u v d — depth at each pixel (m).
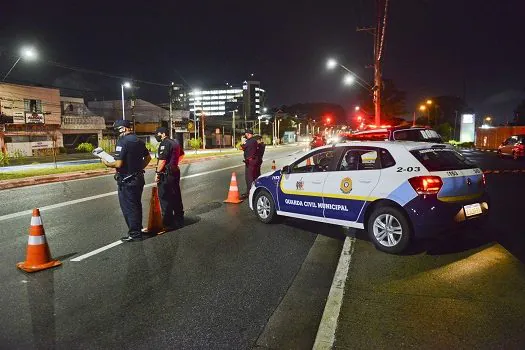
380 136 12.66
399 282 4.69
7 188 14.02
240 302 4.34
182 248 6.29
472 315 3.84
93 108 55.91
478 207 5.89
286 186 7.39
